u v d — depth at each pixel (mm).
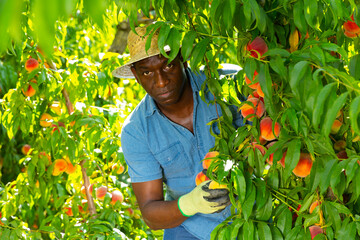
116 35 3133
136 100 2949
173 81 1603
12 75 3461
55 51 2457
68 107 2477
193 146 1752
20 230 2219
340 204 1254
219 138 1557
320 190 1248
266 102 1307
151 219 1667
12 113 2436
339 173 1161
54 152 2373
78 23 3695
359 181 1160
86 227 2256
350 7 1288
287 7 1316
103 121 2342
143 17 2926
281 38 1387
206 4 1499
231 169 1315
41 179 2484
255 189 1337
